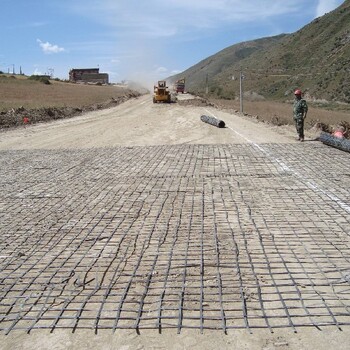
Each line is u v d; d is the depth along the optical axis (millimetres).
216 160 9625
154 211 5922
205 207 6023
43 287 3791
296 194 6527
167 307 3391
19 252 4609
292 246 4500
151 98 47281
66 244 4809
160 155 10602
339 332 3014
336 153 9938
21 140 14688
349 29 89688
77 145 13266
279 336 2994
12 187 7605
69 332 3141
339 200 6109
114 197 6727
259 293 3533
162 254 4414
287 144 11633
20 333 3158
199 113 23578
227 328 3096
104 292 3666
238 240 4711
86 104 32906
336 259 4156
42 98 37062
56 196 6906
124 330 3137
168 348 2918
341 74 70562
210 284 3727
